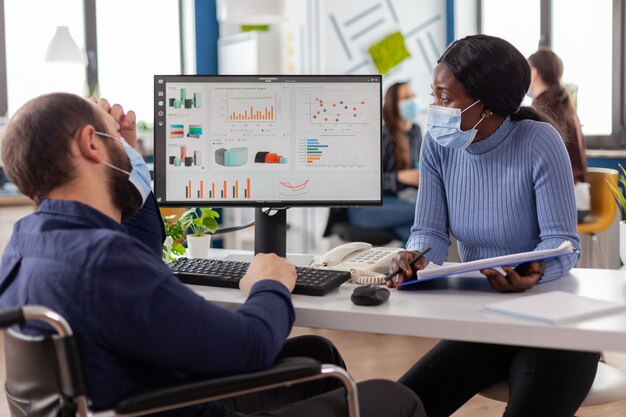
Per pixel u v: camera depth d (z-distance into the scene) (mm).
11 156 1205
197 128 1905
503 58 1733
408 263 1613
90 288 1083
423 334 1298
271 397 1604
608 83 5602
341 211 4562
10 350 1152
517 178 1811
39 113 1202
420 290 1558
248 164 1912
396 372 3309
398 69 5734
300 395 1602
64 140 1199
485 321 1252
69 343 1044
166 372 1192
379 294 1396
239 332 1158
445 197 1989
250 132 1905
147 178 1373
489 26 6113
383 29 5648
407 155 4828
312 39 5449
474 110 1766
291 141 1906
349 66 5516
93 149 1230
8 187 4566
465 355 1803
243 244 5621
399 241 4520
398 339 3822
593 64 5688
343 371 1220
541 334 1214
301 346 1680
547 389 1596
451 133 1783
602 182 4090
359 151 1908
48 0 5828
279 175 1913
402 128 4844
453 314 1314
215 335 1130
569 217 1753
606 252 4051
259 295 1285
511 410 1610
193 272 1665
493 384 1796
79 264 1096
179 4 6348
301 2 5520
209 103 1900
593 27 5660
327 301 1450
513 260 1500
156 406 1088
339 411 1286
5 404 2949
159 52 6305
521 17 6090
